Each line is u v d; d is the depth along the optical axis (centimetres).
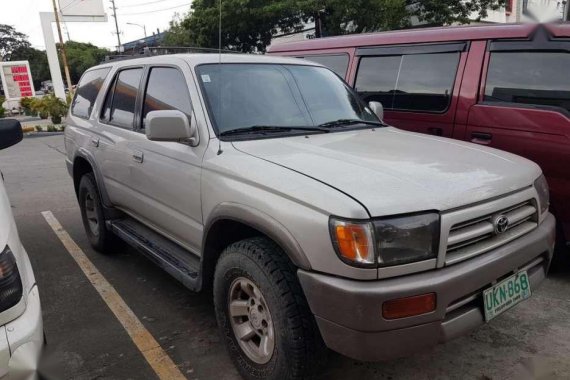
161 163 326
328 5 1661
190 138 296
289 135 306
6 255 189
